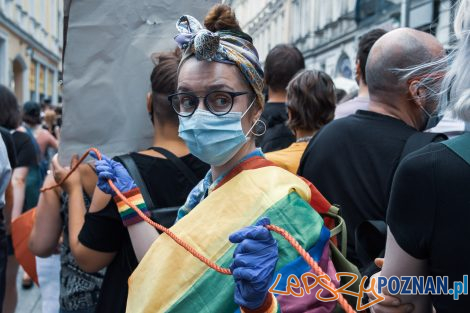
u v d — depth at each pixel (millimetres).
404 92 1995
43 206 2285
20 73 23297
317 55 15453
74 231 1938
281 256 1236
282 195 1298
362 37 2738
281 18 17047
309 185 1404
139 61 2191
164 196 1852
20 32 21859
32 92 25609
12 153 3443
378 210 1902
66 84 2162
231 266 1096
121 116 2182
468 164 1060
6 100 4316
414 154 1141
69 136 2150
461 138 1099
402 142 1924
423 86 1899
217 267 1234
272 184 1327
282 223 1269
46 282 2686
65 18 2186
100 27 2164
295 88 2588
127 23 2180
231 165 1485
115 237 1778
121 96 2180
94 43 2164
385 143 1940
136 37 2186
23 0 22594
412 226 1124
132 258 1770
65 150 2145
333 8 13812
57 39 31031
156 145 1994
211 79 1421
